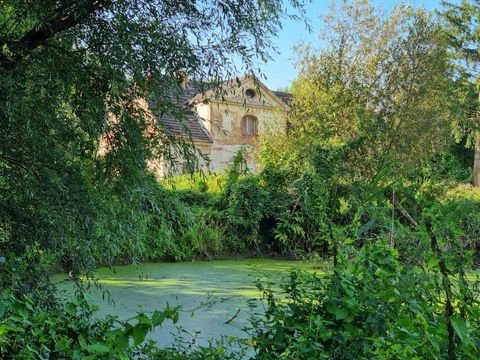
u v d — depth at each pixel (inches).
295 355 59.0
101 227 124.7
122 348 56.5
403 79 447.8
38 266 115.7
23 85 114.6
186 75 122.5
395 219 61.7
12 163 116.3
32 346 56.2
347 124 443.5
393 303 56.1
